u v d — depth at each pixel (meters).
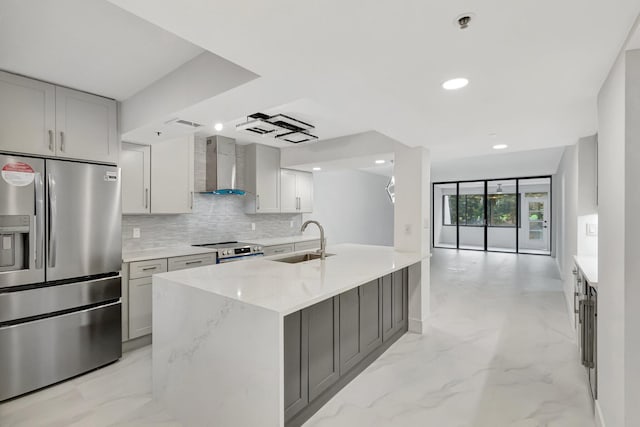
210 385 1.81
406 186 3.42
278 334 1.50
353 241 7.20
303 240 4.91
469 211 10.16
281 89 1.81
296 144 4.55
